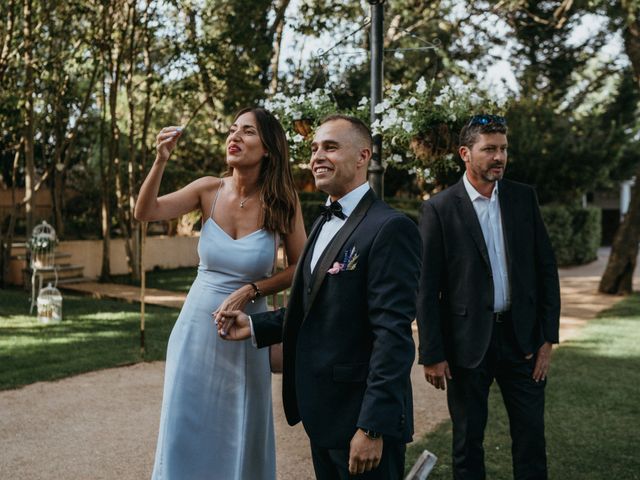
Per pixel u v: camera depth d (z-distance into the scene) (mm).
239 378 2820
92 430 4570
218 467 2779
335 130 2273
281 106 3953
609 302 11766
